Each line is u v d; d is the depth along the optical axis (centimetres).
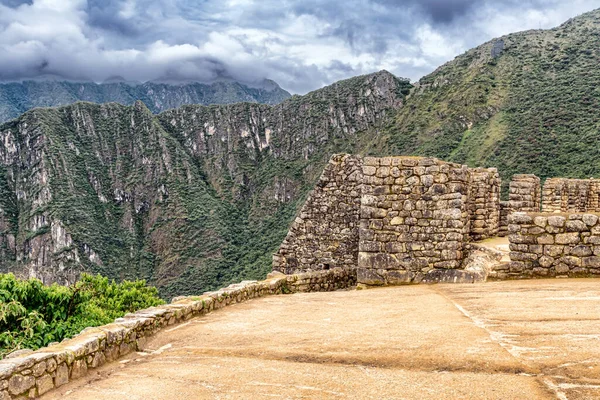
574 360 591
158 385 654
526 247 1209
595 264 1152
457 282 1304
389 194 1419
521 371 581
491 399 521
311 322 927
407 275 1386
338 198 1838
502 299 955
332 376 630
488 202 1811
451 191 1373
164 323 958
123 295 2045
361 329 829
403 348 698
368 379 608
